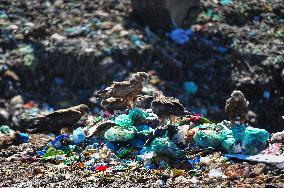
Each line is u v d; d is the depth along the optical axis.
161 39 49.84
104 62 46.38
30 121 25.14
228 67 48.00
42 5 53.03
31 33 49.84
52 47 47.88
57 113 24.81
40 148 23.53
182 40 50.06
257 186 18.09
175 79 47.16
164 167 20.28
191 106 45.09
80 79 46.56
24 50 48.22
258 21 52.78
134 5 51.94
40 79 46.91
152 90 43.47
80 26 50.34
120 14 52.12
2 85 45.81
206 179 18.95
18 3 53.28
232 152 20.75
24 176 20.78
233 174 19.08
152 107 22.91
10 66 47.06
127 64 46.97
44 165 21.91
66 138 23.44
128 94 24.00
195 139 21.58
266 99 45.97
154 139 21.61
